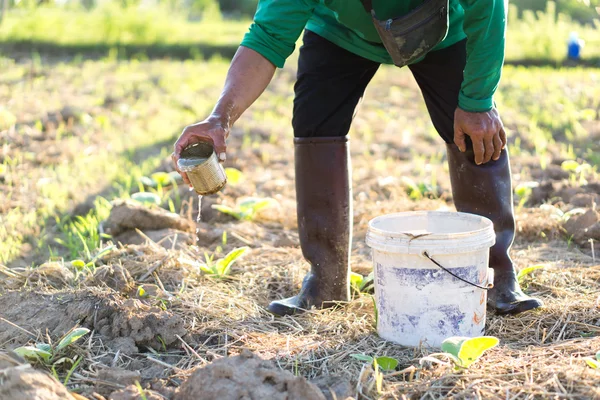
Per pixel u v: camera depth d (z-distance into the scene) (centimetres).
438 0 267
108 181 575
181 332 292
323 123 316
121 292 334
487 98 296
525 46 1336
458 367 255
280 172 623
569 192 512
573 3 2033
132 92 941
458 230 306
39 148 670
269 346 289
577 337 292
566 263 385
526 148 700
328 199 320
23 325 303
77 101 870
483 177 319
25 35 1341
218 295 343
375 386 248
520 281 354
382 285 291
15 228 462
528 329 300
